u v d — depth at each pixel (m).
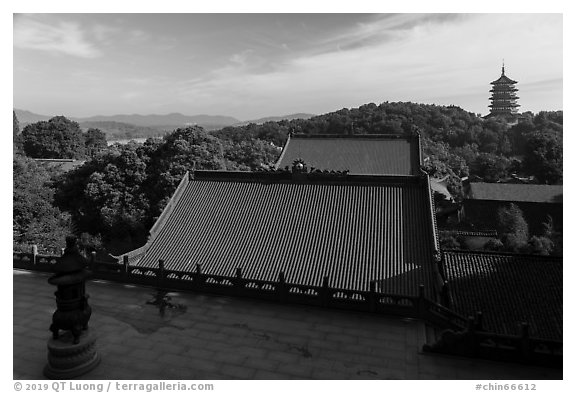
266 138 176.00
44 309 24.89
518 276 30.77
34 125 147.75
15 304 25.50
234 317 24.05
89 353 18.38
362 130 161.75
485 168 120.19
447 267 32.34
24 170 65.06
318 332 22.44
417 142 65.38
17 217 58.41
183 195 39.84
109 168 72.88
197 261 33.88
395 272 30.92
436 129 160.75
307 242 34.16
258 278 31.89
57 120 150.75
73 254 17.61
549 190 76.75
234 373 18.62
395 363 19.61
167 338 21.61
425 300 23.75
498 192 77.94
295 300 25.64
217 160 75.31
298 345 21.12
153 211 70.38
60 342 18.02
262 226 36.03
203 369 18.89
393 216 34.88
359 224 34.81
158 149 76.06
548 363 19.05
